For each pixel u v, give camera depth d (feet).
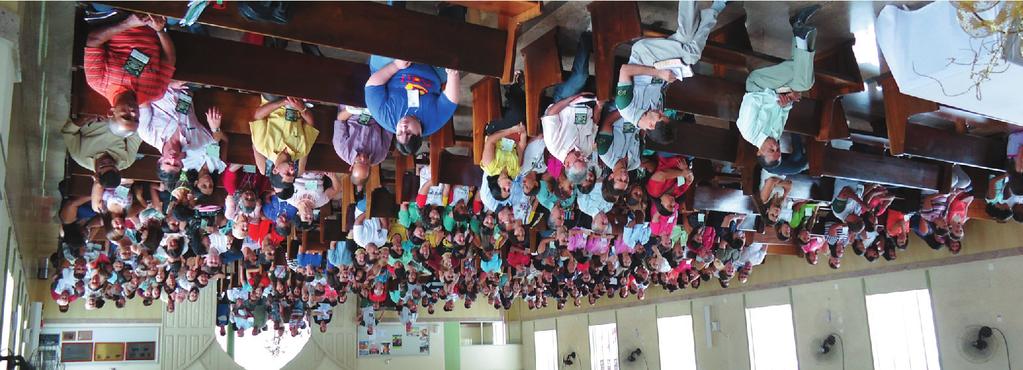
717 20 18.67
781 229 35.70
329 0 13.67
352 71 17.97
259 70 16.72
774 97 19.02
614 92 19.21
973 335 39.55
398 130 17.60
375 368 71.61
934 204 34.76
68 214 26.99
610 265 44.75
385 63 17.38
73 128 19.77
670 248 39.63
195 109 20.15
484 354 77.56
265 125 20.66
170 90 19.29
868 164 28.07
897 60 17.21
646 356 63.87
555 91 21.45
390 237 40.47
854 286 46.75
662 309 62.90
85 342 59.26
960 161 26.58
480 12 17.65
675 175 28.30
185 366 62.59
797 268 51.01
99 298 45.73
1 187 13.42
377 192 33.40
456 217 32.17
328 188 31.01
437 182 24.23
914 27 16.88
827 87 20.84
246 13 12.78
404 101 17.66
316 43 13.56
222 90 20.51
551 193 30.19
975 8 15.76
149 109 19.22
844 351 46.80
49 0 13.33
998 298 38.55
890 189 34.88
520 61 20.51
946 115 25.72
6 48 12.52
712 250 41.50
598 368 69.51
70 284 42.50
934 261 42.19
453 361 75.56
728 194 32.50
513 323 80.74
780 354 51.62
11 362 17.67
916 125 25.70
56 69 16.07
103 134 20.26
